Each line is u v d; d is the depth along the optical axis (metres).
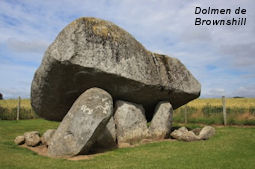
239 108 16.86
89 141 6.16
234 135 8.99
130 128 7.84
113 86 7.45
